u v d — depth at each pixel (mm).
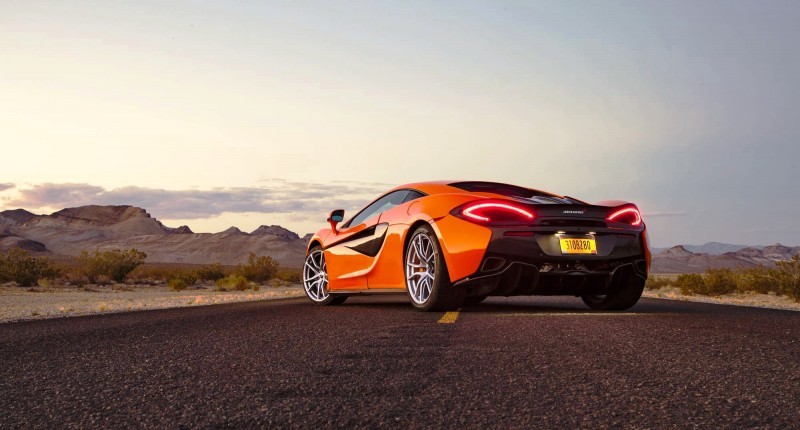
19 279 25703
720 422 1913
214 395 2404
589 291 5914
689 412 2039
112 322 5773
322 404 2191
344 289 7516
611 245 5707
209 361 3258
